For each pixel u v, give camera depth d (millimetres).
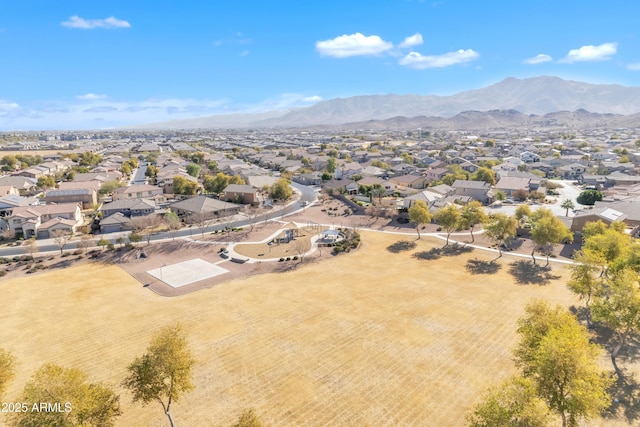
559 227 59938
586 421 28391
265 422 28828
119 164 177875
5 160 163250
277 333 41406
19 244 74312
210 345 39156
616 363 35500
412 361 36219
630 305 34000
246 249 72250
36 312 46781
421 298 50031
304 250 66938
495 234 67312
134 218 87688
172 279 57625
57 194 103000
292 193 125938
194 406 30641
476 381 33250
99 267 62781
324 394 31859
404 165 166375
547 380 25906
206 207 94750
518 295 50531
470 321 43750
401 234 81688
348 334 41094
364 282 55750
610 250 51000
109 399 25688
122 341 40219
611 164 154750
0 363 28562
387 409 30094
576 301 48438
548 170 161500
